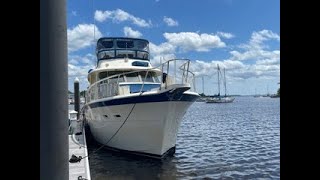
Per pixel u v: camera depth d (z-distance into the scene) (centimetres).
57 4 158
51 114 155
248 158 1398
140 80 1359
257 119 4066
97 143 1480
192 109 7375
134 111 1131
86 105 1527
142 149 1182
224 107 8369
